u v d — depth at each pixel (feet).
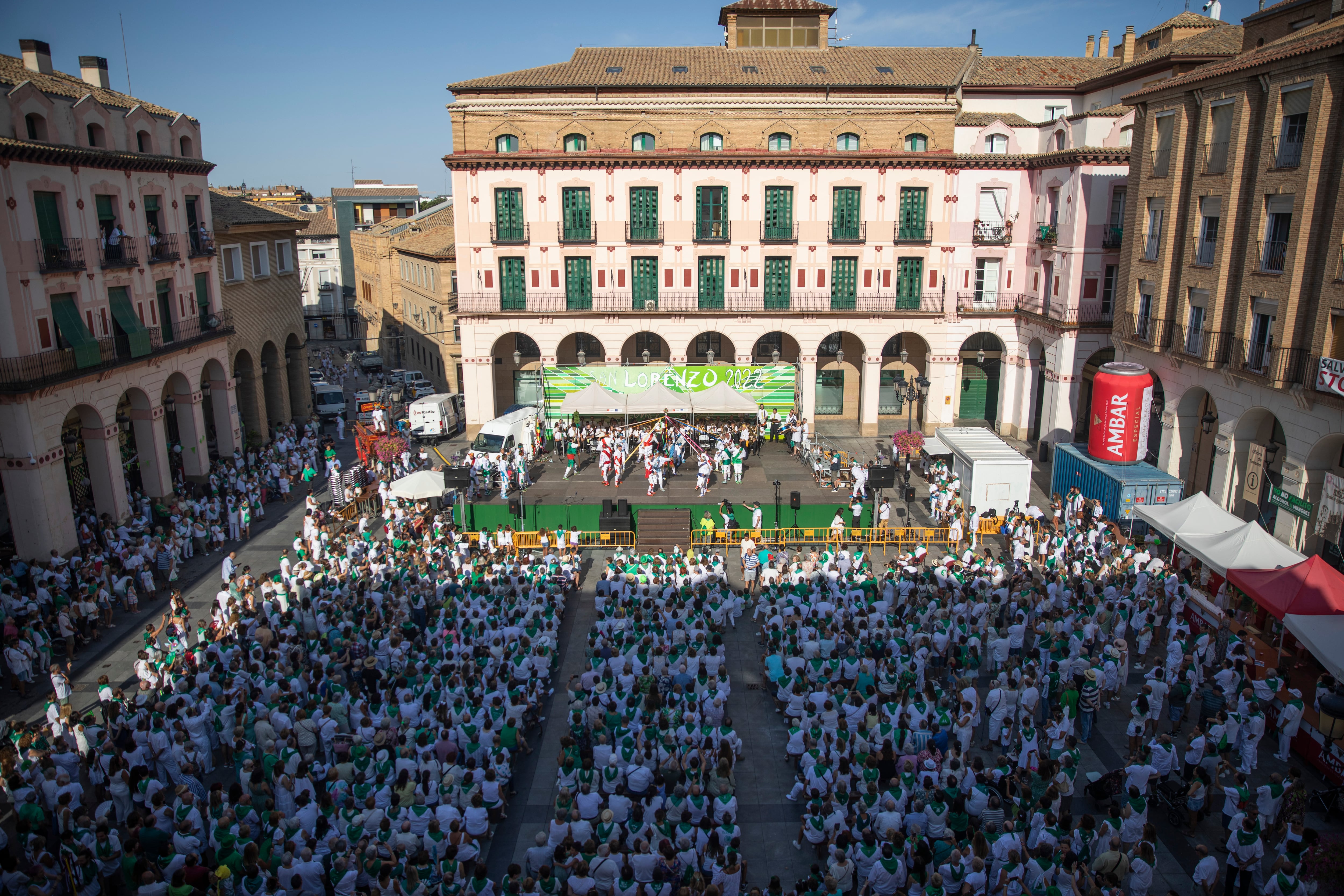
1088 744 64.95
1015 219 144.36
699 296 145.69
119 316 106.01
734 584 94.84
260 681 62.80
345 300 309.22
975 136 144.46
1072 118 133.49
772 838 54.85
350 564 86.74
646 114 140.36
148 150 115.44
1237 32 124.98
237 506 108.06
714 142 142.72
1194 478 109.60
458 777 52.11
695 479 126.00
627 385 144.46
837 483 121.49
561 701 70.95
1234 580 72.38
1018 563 87.81
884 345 148.87
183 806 48.47
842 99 141.38
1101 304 130.00
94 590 85.92
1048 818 46.70
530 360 158.81
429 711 59.47
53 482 93.91
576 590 92.99
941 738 56.24
